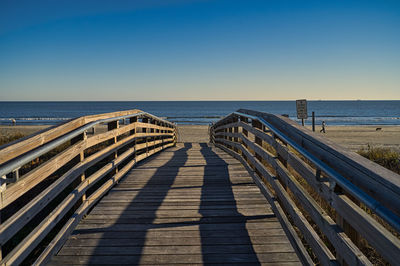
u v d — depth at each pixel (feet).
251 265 7.56
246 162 17.95
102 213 11.02
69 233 9.07
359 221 4.73
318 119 171.94
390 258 3.87
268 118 11.71
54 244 7.95
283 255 8.03
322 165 5.93
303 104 31.48
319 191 6.63
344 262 5.36
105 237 9.07
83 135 10.52
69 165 18.98
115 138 14.90
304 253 7.16
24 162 6.09
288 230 8.60
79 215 10.01
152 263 7.63
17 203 13.44
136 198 12.76
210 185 14.80
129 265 7.54
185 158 23.73
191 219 10.43
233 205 11.79
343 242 5.19
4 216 12.12
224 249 8.34
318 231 10.37
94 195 11.60
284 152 9.59
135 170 18.45
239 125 19.97
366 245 8.91
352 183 5.00
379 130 88.94
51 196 7.71
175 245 8.57
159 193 13.47
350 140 61.31
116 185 14.96
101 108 408.87
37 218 11.96
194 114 273.33
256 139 14.47
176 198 12.74
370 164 4.57
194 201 12.33
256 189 13.99
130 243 8.69
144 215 10.80
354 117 200.75
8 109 372.17
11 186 6.01
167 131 39.75
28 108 408.26
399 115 228.63
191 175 16.99
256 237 9.04
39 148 6.95
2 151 5.97
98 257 7.91
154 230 9.55
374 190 4.27
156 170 18.43
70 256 7.96
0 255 5.57
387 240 3.94
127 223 10.10
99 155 12.32
